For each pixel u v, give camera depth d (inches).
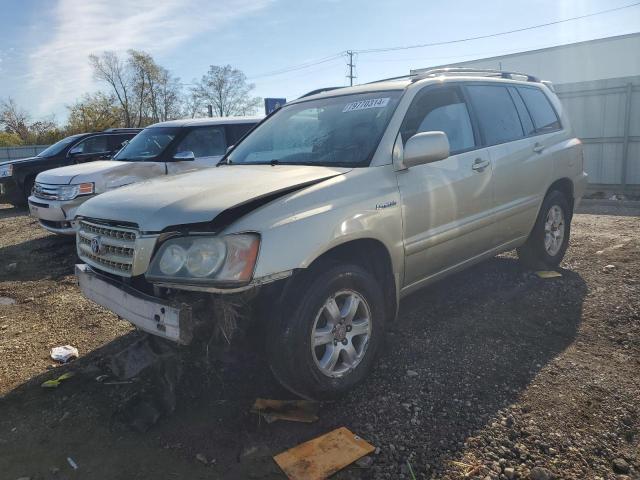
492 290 196.1
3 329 181.3
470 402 123.3
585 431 112.0
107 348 160.7
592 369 137.3
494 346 151.4
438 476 99.7
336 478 99.8
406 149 138.4
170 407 124.5
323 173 131.2
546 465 102.0
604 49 976.3
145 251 111.7
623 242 258.1
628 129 453.1
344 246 127.9
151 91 2224.4
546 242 211.0
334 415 120.4
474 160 166.7
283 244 110.8
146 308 113.2
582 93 472.1
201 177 140.3
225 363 141.2
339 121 157.8
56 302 207.3
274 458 105.1
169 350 137.4
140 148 328.8
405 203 139.8
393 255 137.0
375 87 164.9
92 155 485.7
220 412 123.0
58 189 289.3
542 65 989.8
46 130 2028.8
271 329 116.0
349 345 127.3
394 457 105.2
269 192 116.2
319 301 118.4
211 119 342.6
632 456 104.6
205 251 106.2
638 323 163.3
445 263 160.1
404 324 167.9
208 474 102.5
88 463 107.6
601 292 189.9
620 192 463.2
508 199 182.7
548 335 158.2
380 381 133.8
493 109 186.1
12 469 106.7
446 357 145.4
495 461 103.4
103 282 127.0
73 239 330.3
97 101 2101.4
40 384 140.2
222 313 110.0
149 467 105.3
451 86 170.7
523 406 121.1
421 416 118.5
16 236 360.5
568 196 224.4
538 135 203.6
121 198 128.2
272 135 174.4
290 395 128.7
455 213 157.9
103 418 122.8
